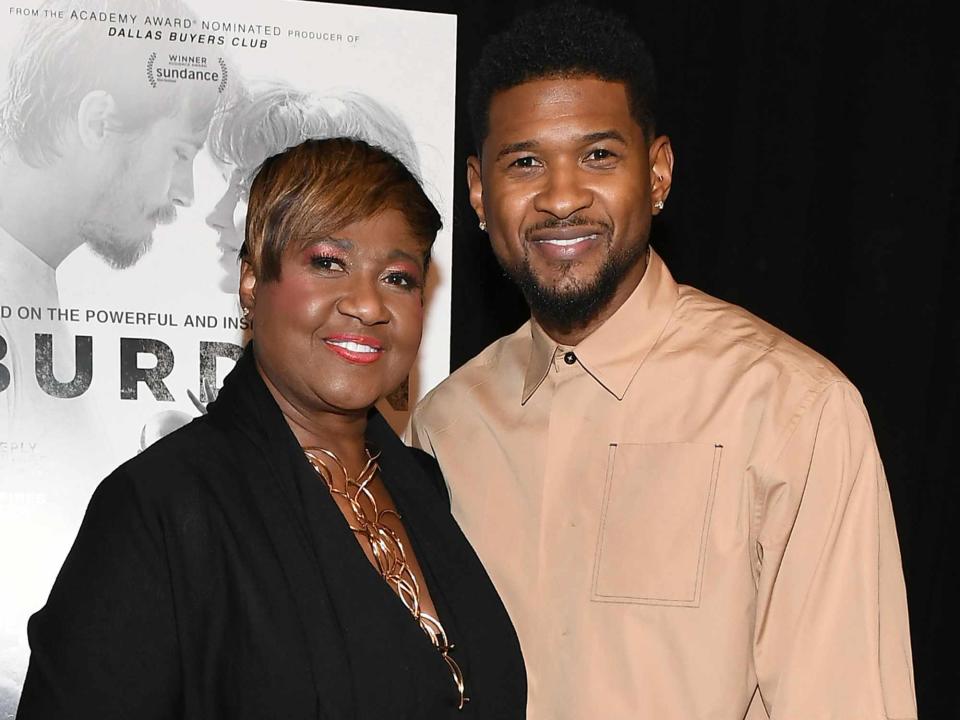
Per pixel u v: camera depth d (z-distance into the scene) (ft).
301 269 4.84
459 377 6.35
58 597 4.51
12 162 7.59
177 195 7.79
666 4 9.21
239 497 4.74
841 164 9.46
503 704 5.16
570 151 5.33
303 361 4.90
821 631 5.15
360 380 4.92
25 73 7.61
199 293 7.81
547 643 5.53
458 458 6.03
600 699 5.37
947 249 9.55
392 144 8.03
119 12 7.73
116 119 7.72
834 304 9.46
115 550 4.48
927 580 9.59
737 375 5.53
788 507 5.28
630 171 5.41
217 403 5.16
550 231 5.39
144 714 4.37
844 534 5.20
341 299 4.83
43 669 4.39
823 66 9.45
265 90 7.89
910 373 9.52
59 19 7.65
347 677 4.57
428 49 8.10
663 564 5.40
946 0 9.52
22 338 7.60
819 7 9.43
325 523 4.83
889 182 9.48
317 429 5.16
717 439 5.46
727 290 9.35
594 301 5.53
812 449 5.27
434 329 8.06
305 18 7.95
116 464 7.70
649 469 5.54
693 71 9.29
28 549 7.59
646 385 5.68
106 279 7.71
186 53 7.80
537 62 5.38
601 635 5.43
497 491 5.85
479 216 5.97
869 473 5.26
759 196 9.40
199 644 4.49
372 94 8.02
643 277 5.82
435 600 5.18
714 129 9.34
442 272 8.09
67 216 7.66
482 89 5.62
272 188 4.85
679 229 9.30
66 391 7.65
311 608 4.62
